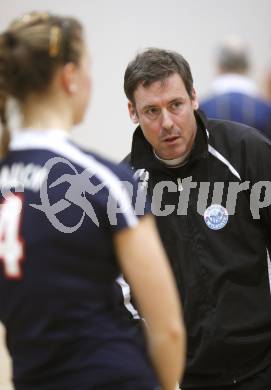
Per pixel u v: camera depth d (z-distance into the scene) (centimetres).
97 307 498
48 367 496
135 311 695
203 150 761
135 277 500
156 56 750
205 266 752
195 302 756
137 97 756
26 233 502
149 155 788
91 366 488
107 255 504
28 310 499
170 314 501
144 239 502
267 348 759
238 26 2312
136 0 2314
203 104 1370
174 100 741
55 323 492
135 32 2325
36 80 503
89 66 530
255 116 1340
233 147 768
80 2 2314
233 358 752
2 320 521
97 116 2331
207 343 748
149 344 516
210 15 2316
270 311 750
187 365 764
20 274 501
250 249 753
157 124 748
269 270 758
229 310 746
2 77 503
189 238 761
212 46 2322
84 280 497
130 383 492
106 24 2320
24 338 504
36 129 517
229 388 762
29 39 498
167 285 502
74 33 513
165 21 2322
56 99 515
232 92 1348
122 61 2331
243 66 1372
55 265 495
